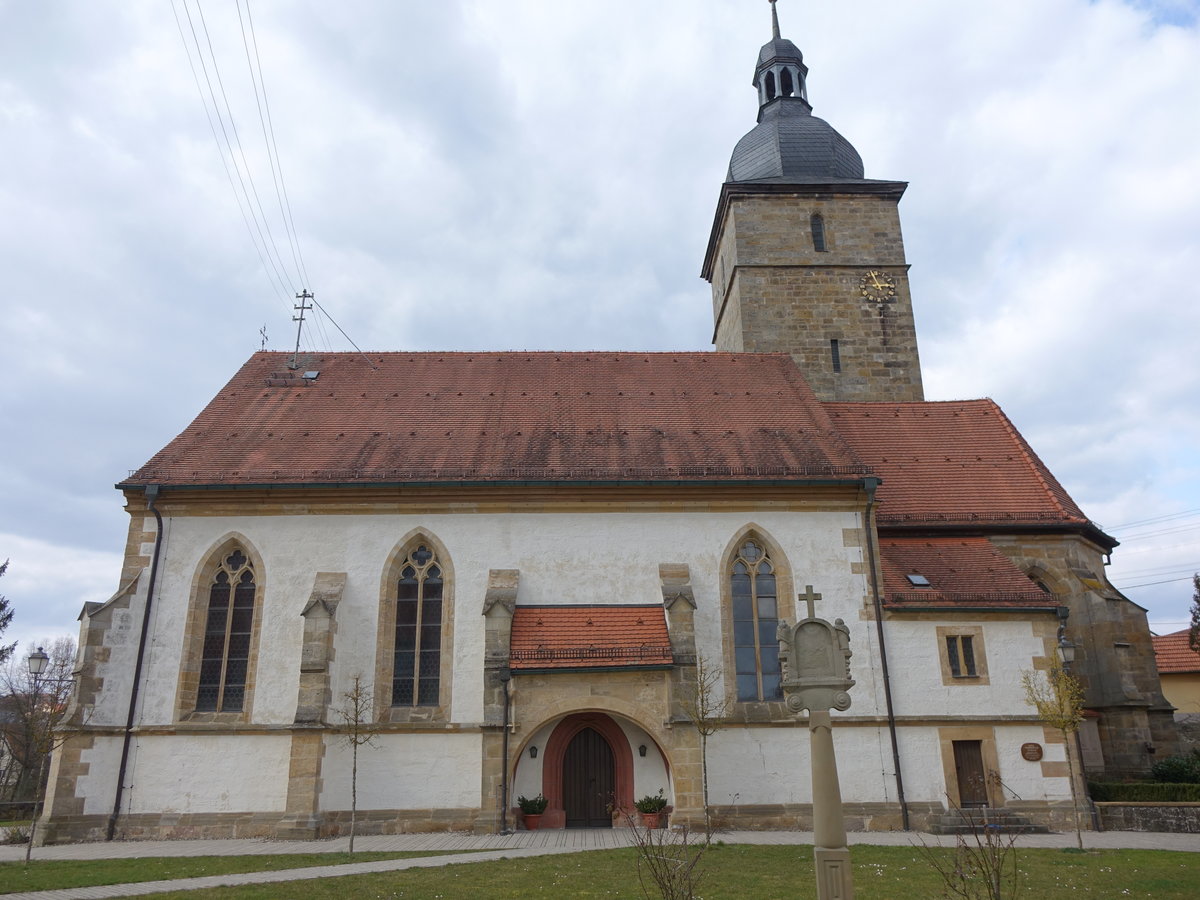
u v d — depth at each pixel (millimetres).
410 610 27156
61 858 20828
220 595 27156
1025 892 16062
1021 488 32219
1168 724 28734
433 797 24984
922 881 16891
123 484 27422
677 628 25422
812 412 32500
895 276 40500
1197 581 32969
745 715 26047
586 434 30531
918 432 35062
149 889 16562
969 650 26922
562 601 27094
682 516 28094
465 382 33656
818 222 41281
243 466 28359
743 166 44031
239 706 26234
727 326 43812
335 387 33125
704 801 23594
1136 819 25141
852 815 25266
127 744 25328
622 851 20516
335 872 18297
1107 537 32875
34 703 48781
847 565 27719
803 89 46031
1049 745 25922
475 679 26219
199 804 24922
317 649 25281
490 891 16047
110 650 25938
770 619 27422
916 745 25938
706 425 31406
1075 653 30016
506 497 27859
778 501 28297
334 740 25312
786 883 16453
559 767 25844
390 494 27719
